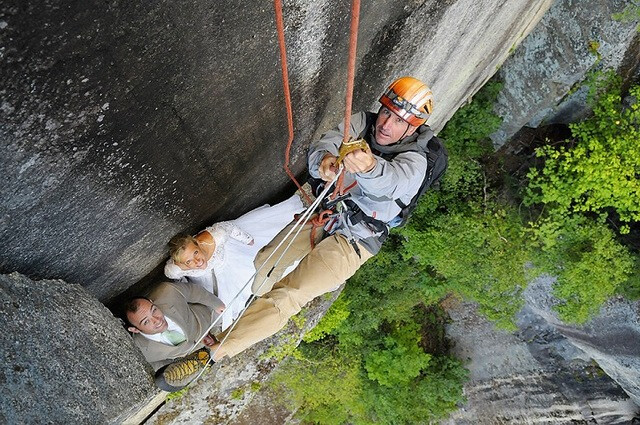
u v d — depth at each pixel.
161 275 3.43
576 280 8.05
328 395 10.13
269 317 3.30
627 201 7.16
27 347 2.18
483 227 8.50
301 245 3.46
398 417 10.80
